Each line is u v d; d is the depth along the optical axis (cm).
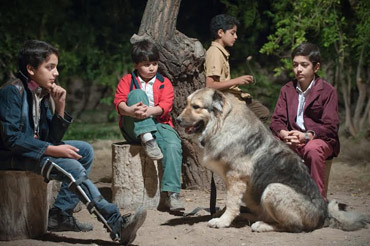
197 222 486
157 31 604
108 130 1315
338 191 672
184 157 643
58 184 520
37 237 430
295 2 1045
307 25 1007
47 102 434
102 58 1439
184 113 452
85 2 1503
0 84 1348
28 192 419
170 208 516
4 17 1300
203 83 616
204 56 605
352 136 1096
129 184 536
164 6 605
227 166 454
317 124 494
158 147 514
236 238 425
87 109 1548
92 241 421
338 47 1116
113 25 1516
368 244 401
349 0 1058
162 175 539
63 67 1386
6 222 414
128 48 1459
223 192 633
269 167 448
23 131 407
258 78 1329
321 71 1059
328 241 411
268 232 441
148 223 483
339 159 892
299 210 431
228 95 469
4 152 411
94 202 391
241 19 1349
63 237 433
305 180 444
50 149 393
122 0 1515
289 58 1118
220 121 450
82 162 451
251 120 460
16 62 1312
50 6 1360
